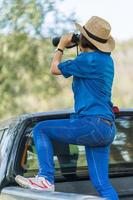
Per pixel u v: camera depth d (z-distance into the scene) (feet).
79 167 26.53
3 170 25.12
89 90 23.91
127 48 95.66
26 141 25.70
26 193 21.83
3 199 24.21
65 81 68.33
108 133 23.61
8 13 65.26
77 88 24.22
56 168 26.32
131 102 88.07
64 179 26.30
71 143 24.12
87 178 26.45
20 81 66.85
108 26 24.34
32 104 68.80
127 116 28.45
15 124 26.48
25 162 25.44
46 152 23.79
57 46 25.64
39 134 23.95
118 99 85.30
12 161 25.25
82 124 23.52
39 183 23.11
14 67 66.44
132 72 93.40
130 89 90.58
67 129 23.72
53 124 23.91
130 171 27.71
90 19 24.58
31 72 66.74
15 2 65.10
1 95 67.10
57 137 23.95
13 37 65.67
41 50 66.13
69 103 73.46
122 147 28.09
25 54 66.03
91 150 24.04
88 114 23.63
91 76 23.85
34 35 65.51
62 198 19.38
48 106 71.51
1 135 27.37
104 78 24.00
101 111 23.67
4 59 66.33
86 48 24.45
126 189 26.89
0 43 65.92
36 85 66.74
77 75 23.89
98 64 23.88
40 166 23.76
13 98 67.77
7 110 67.82
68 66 23.91
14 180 24.73
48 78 66.85
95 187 24.18
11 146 25.66
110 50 24.43
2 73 66.54
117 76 92.53
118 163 27.81
